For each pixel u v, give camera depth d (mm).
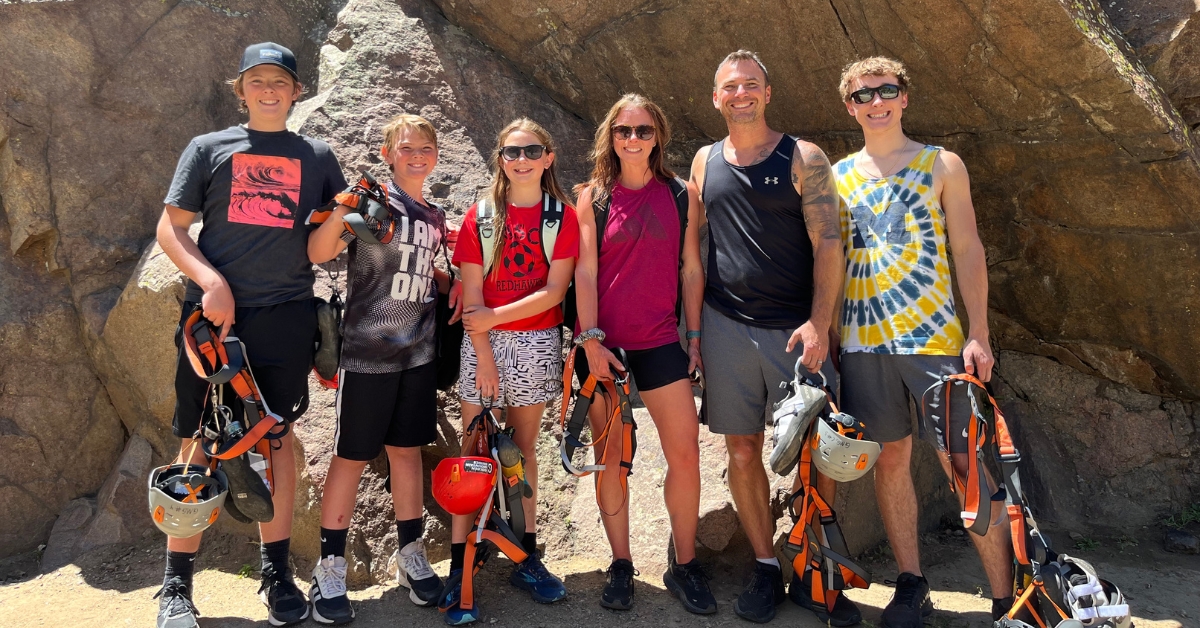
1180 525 4535
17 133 4484
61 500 4484
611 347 3393
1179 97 4004
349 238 3258
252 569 3852
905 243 3254
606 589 3406
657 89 5105
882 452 3420
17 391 4418
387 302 3293
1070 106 3797
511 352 3408
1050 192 4234
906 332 3217
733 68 3336
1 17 4465
